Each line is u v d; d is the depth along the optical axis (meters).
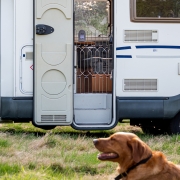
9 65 11.31
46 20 11.18
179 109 11.57
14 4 11.27
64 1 11.19
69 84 11.23
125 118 11.48
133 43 11.52
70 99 11.24
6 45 11.32
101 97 11.71
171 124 11.86
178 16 11.62
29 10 11.31
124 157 6.43
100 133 12.38
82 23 12.66
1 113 11.25
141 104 11.48
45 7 11.16
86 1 12.66
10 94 11.31
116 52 11.48
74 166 8.34
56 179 7.47
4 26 11.31
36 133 11.88
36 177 7.39
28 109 11.23
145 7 11.56
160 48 11.59
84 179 7.66
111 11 12.05
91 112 11.65
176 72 11.61
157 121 12.43
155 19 11.54
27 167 8.15
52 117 11.23
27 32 11.31
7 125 13.61
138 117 11.50
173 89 11.60
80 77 12.05
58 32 11.20
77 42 12.02
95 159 8.79
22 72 11.30
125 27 11.52
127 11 11.53
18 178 7.32
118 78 11.48
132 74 11.52
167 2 11.60
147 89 11.54
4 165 8.11
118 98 11.45
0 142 9.73
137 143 6.33
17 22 11.29
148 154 6.36
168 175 6.35
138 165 6.34
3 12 11.31
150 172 6.30
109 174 8.05
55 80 11.22
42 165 8.20
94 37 12.38
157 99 11.52
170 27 11.61
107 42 12.31
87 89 12.08
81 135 11.76
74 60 11.63
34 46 11.17
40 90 11.18
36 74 11.16
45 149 9.47
